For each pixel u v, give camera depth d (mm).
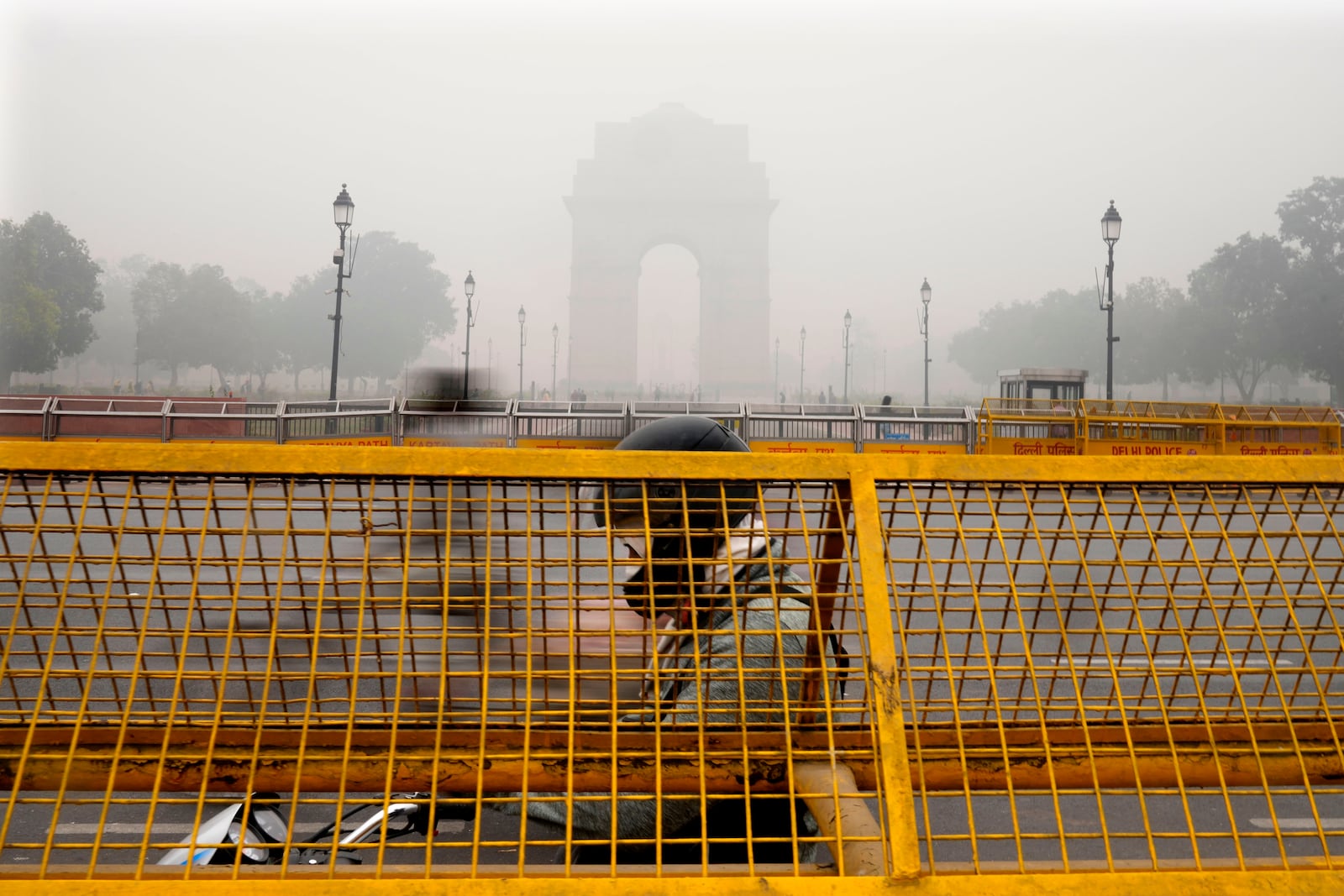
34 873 1129
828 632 1251
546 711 1317
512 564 1285
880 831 1137
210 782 1442
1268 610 5387
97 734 1429
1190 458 1392
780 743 1444
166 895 1030
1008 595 1344
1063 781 1501
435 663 3271
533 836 3297
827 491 1369
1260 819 3865
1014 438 21766
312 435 22438
